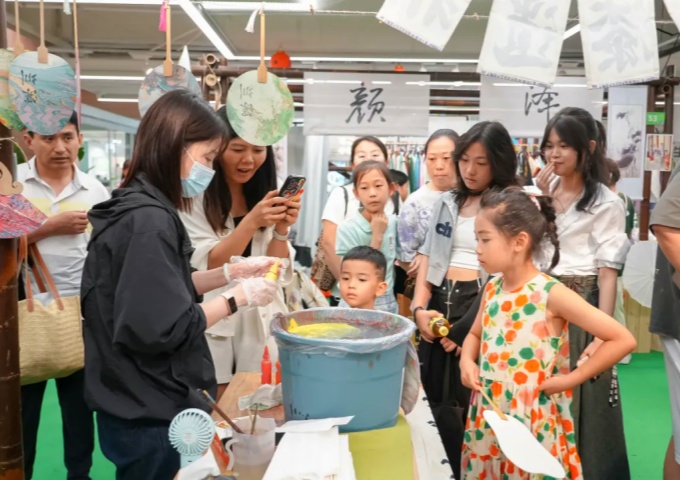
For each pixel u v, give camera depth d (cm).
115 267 125
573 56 598
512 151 203
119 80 718
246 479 116
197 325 125
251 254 205
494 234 160
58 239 229
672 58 551
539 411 159
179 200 134
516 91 329
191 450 109
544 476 155
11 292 129
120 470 132
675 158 454
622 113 334
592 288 210
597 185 209
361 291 197
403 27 173
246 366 202
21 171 237
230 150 191
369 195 255
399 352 137
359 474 119
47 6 467
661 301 197
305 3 452
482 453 167
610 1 184
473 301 211
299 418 135
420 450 139
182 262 132
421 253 231
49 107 134
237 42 581
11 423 130
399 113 328
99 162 903
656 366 425
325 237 281
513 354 162
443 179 274
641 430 316
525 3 182
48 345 206
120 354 126
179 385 129
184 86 191
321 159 550
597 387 207
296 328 149
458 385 211
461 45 580
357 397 131
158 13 491
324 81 324
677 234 175
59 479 267
